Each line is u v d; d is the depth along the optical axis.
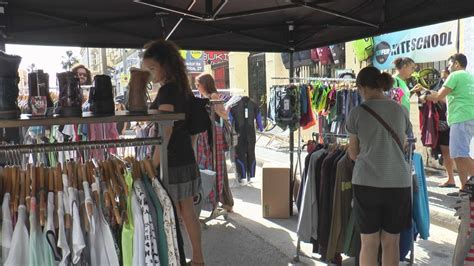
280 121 5.09
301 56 10.02
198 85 5.17
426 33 6.56
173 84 2.82
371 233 2.94
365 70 2.98
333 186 3.48
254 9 4.27
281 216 5.14
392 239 2.97
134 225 1.91
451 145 4.77
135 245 1.90
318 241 3.63
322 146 3.81
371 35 4.43
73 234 1.77
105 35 4.45
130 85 2.16
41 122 1.81
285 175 5.10
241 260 3.93
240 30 4.98
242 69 13.44
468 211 2.31
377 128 2.87
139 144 2.12
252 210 5.53
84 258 1.83
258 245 4.29
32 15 3.98
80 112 1.97
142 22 4.50
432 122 5.30
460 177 4.75
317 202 3.63
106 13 4.20
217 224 4.98
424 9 3.78
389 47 7.38
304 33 5.17
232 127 5.99
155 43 2.86
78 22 4.19
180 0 3.98
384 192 2.85
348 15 3.97
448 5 3.56
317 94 5.17
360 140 2.97
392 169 2.85
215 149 5.09
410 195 2.94
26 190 1.86
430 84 6.10
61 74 1.95
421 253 3.92
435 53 6.43
